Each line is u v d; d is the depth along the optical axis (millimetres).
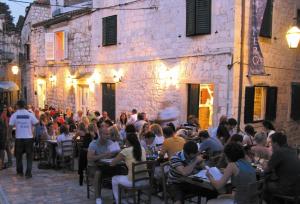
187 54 11664
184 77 11828
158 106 12930
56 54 19750
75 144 9758
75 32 17938
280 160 5727
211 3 10781
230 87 10352
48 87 21297
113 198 7074
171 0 12172
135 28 13914
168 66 12453
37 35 22156
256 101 11477
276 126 12039
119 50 14883
